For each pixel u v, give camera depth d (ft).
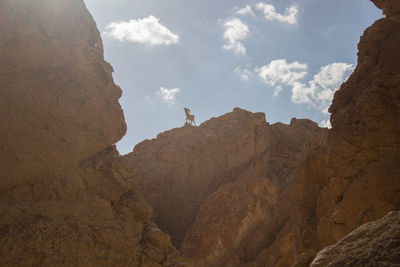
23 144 23.13
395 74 20.53
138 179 31.01
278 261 40.63
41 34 24.76
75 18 26.81
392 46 21.76
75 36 26.45
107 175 28.09
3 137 22.54
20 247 20.66
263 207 56.03
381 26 23.91
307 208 29.25
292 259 39.42
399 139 19.07
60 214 24.03
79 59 26.78
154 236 29.55
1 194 22.58
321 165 29.22
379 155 19.44
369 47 24.30
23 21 24.00
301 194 30.37
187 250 53.93
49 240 21.90
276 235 49.52
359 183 19.47
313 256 13.70
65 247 22.52
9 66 23.41
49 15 25.12
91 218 25.63
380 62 21.99
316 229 27.09
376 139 19.67
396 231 6.78
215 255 51.47
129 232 27.55
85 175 26.53
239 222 53.78
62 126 25.05
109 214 26.99
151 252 28.19
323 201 24.97
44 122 24.30
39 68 25.02
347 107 22.31
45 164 24.06
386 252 6.52
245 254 50.80
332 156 21.98
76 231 23.76
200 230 55.72
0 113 22.62
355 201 19.31
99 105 27.37
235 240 52.39
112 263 24.89
